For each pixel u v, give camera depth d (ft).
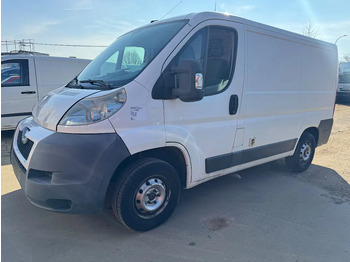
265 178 15.99
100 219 10.98
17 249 9.13
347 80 54.13
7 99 22.91
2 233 9.93
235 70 11.78
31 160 8.65
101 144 8.57
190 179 10.98
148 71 9.50
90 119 8.63
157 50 9.99
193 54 10.43
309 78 15.80
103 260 8.77
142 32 11.79
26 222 10.62
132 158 9.80
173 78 9.82
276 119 14.08
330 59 17.35
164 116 9.80
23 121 11.24
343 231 10.76
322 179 16.02
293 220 11.43
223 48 11.37
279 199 13.30
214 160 11.55
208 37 10.87
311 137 16.98
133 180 9.41
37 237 9.78
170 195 10.54
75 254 8.99
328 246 9.80
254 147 13.21
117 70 10.71
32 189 8.57
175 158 10.97
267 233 10.46
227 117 11.74
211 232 10.40
